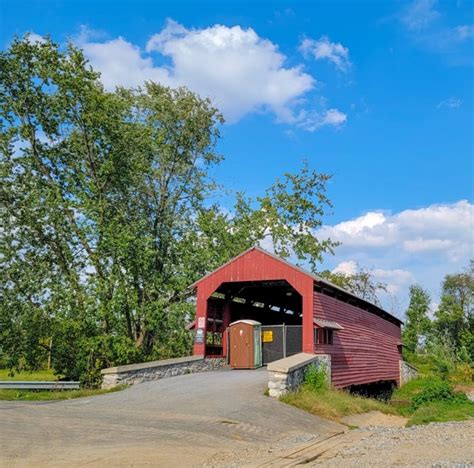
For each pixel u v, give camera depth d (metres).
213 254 30.20
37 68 25.45
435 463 7.43
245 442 9.62
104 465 7.15
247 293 25.97
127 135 26.61
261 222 37.28
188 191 31.83
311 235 39.44
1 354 24.81
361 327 25.05
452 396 20.52
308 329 19.19
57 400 15.01
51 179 26.38
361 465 7.51
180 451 8.30
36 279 24.38
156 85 31.66
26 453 7.69
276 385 14.56
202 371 21.16
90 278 24.19
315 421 12.86
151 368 18.52
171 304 27.23
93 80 26.28
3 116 25.38
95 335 23.88
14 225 24.58
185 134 31.06
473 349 45.88
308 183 39.56
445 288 62.94
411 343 54.22
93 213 24.27
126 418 11.07
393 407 20.80
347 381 22.02
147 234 28.58
